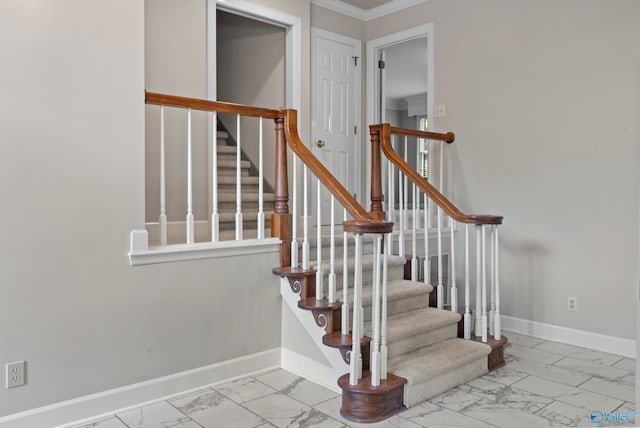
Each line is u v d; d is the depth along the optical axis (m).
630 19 3.38
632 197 3.39
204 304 2.81
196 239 3.61
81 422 2.38
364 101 5.39
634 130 3.38
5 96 2.16
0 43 2.14
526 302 3.97
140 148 2.54
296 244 3.13
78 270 2.37
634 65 3.37
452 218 3.30
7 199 2.18
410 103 10.37
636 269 3.38
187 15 3.83
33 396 2.26
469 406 2.59
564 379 2.97
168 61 3.73
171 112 3.75
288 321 3.11
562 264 3.76
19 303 2.21
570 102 3.69
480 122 4.25
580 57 3.63
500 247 4.14
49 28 2.26
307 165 2.95
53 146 2.28
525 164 3.96
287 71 4.66
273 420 2.43
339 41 5.12
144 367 2.60
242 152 5.27
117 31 2.46
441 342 3.14
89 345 2.41
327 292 3.06
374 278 2.46
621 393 2.76
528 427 2.35
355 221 2.46
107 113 2.43
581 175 3.64
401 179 3.75
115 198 2.47
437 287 3.47
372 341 2.51
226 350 2.92
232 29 5.23
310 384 2.89
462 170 4.39
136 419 2.43
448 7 4.50
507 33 4.06
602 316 3.55
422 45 6.67
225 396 2.71
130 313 2.54
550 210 3.82
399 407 2.54
